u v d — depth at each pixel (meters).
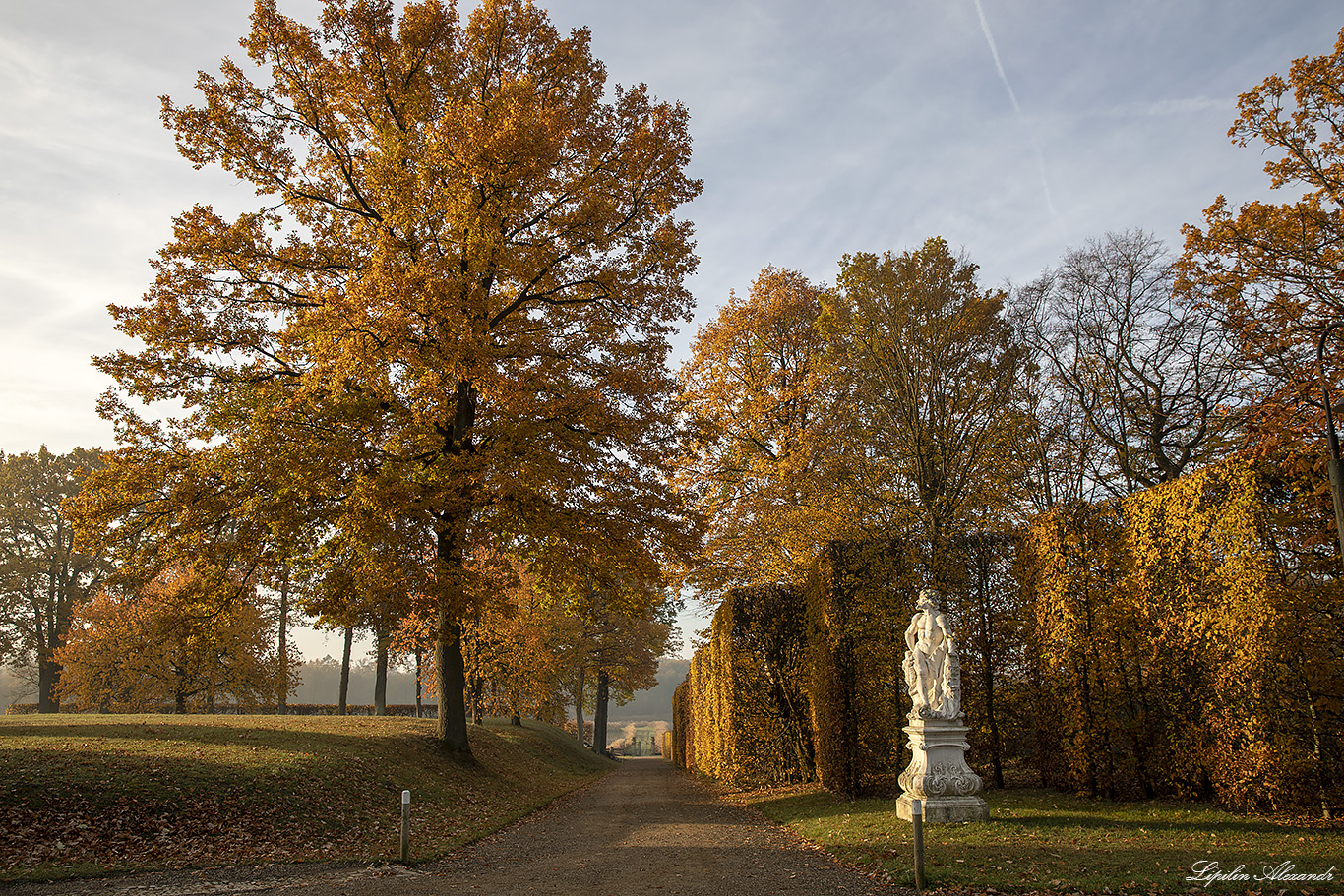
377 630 18.42
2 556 39.59
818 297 25.55
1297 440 11.46
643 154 18.83
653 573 18.31
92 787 11.58
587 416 17.41
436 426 18.20
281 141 17.59
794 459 23.30
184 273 16.69
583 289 19.78
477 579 16.41
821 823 12.87
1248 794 10.98
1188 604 11.96
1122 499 13.54
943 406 20.12
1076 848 9.37
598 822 14.79
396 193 16.16
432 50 17.77
